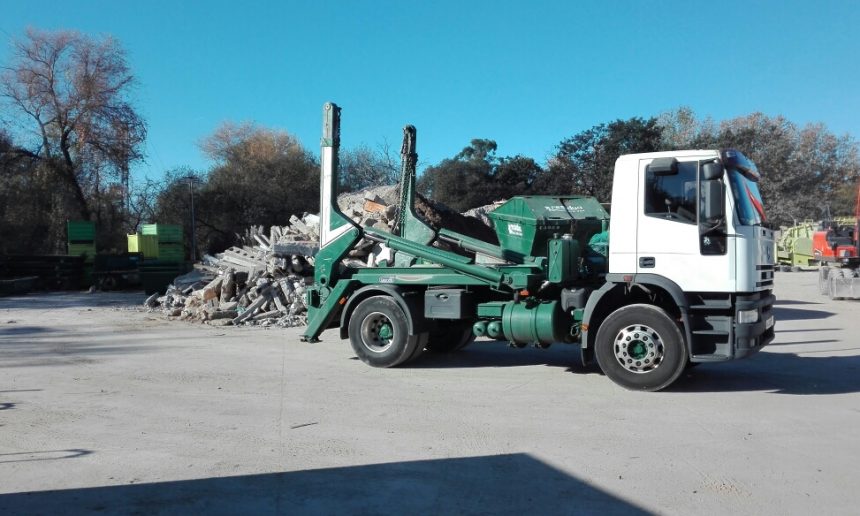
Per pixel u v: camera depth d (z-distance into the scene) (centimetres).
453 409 769
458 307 997
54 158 3669
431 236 1121
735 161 798
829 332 1425
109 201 3919
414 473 553
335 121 1125
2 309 2111
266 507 484
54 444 641
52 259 3062
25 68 3584
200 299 1795
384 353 1034
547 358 1141
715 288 790
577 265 942
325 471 559
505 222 1023
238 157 4469
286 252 1736
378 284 1064
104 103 3691
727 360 786
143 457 600
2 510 480
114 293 2828
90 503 493
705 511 471
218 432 679
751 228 792
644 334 827
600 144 4169
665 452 603
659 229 819
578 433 666
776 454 596
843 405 776
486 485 525
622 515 466
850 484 521
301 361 1114
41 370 1045
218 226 4125
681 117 5556
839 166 6053
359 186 4781
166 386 912
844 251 2266
